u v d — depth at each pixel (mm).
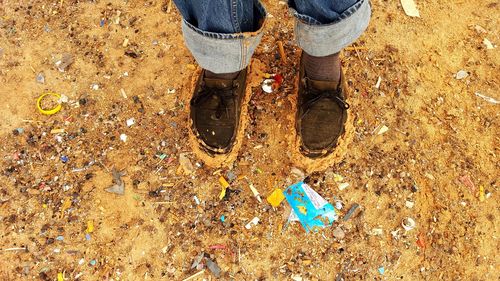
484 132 2070
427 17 2312
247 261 1837
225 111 1875
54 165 1964
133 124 2043
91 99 2086
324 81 1864
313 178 1968
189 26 1493
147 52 2186
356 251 1863
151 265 1819
